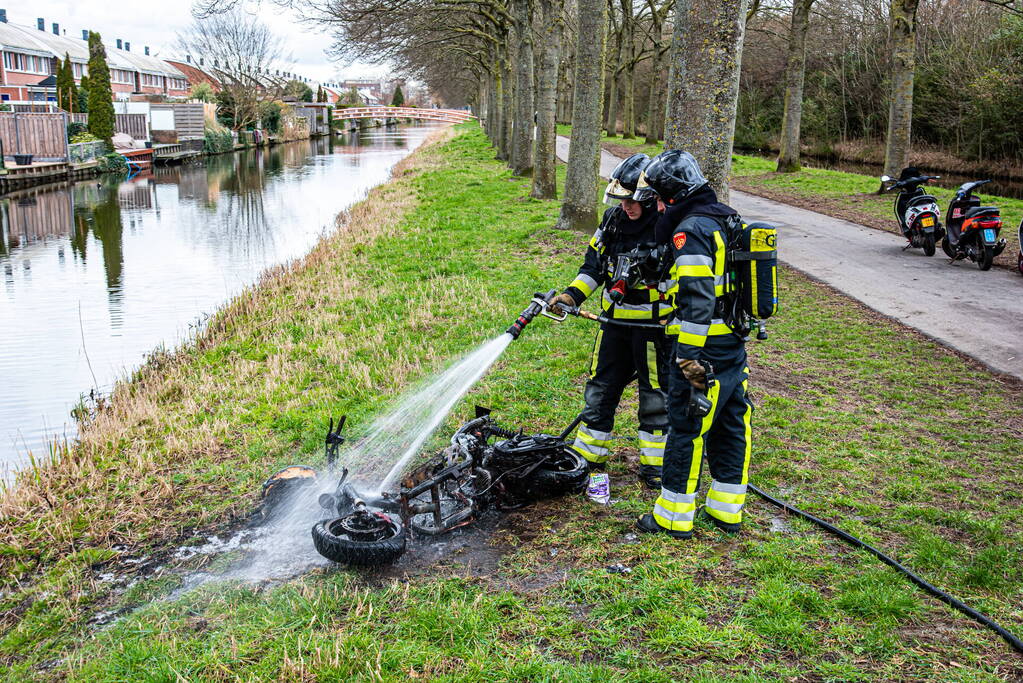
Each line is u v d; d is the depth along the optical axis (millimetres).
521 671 3225
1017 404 6531
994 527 4398
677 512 4297
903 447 5652
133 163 43750
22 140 36688
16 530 4957
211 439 6219
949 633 3494
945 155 39094
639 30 45469
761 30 32938
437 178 29062
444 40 31938
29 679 3504
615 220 4684
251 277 15891
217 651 3465
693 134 8422
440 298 10742
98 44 42219
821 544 4289
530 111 26234
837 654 3350
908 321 9141
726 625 3535
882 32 42531
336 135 94250
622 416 6238
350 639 3436
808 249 13859
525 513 4676
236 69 68562
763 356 7953
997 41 34719
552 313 4852
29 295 14484
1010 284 10898
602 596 3789
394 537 3971
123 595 4176
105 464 5938
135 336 11641
